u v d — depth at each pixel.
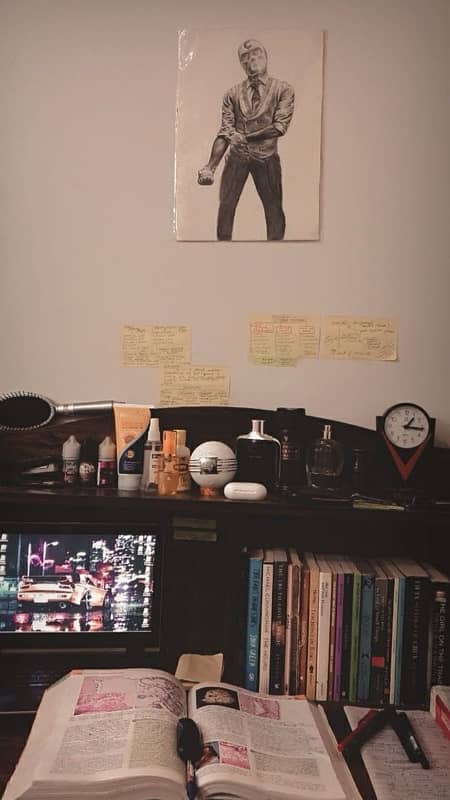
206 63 1.52
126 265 1.53
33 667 1.31
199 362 1.52
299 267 1.51
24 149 1.53
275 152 1.51
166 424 1.47
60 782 0.90
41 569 1.32
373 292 1.51
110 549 1.34
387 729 1.13
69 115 1.53
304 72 1.51
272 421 1.47
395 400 1.50
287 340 1.51
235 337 1.52
